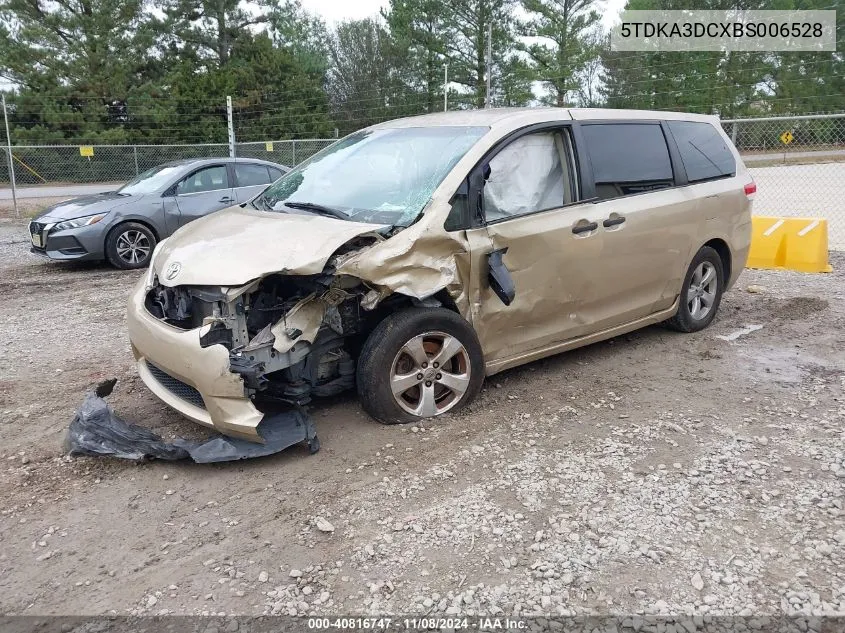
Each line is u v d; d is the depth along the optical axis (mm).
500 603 2748
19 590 2895
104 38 37781
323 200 4633
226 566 3010
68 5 38250
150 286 4285
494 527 3230
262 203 4953
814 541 3104
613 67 38875
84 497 3594
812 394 4758
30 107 35188
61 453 4070
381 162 4762
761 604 2729
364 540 3164
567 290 4816
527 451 3951
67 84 36406
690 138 5941
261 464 3865
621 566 2953
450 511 3363
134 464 3912
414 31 38969
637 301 5426
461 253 4199
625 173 5230
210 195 10867
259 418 3701
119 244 10156
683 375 5152
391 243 3947
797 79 37375
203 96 37656
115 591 2871
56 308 7758
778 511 3338
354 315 4102
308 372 4070
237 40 42625
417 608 2730
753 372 5203
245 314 3744
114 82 36625
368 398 4125
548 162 4793
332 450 3982
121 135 35812
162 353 3879
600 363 5426
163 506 3488
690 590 2807
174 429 4332
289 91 40781
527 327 4695
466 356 4348
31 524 3361
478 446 4008
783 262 9102
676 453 3920
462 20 38219
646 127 5543
